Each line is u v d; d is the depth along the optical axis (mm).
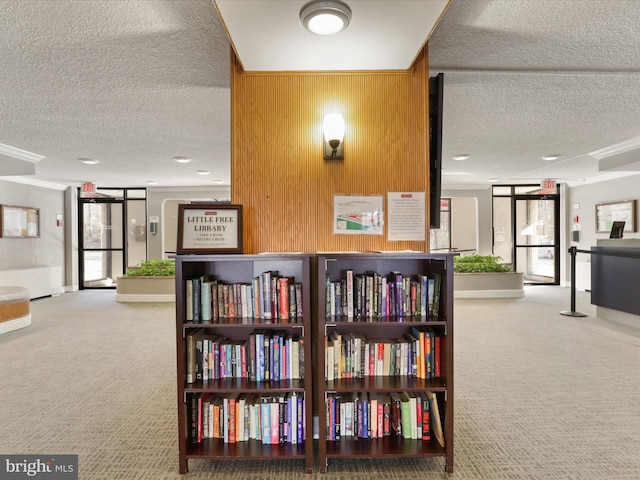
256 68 2398
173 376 3371
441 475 2016
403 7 1762
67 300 7391
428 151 2420
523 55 2539
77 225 8930
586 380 3242
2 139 4504
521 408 2734
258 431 2184
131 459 2152
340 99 2453
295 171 2447
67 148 5000
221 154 5422
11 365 3658
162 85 2953
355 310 2168
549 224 9250
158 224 8914
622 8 1997
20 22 2051
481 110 3643
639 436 2355
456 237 9289
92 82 2877
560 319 5559
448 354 2049
